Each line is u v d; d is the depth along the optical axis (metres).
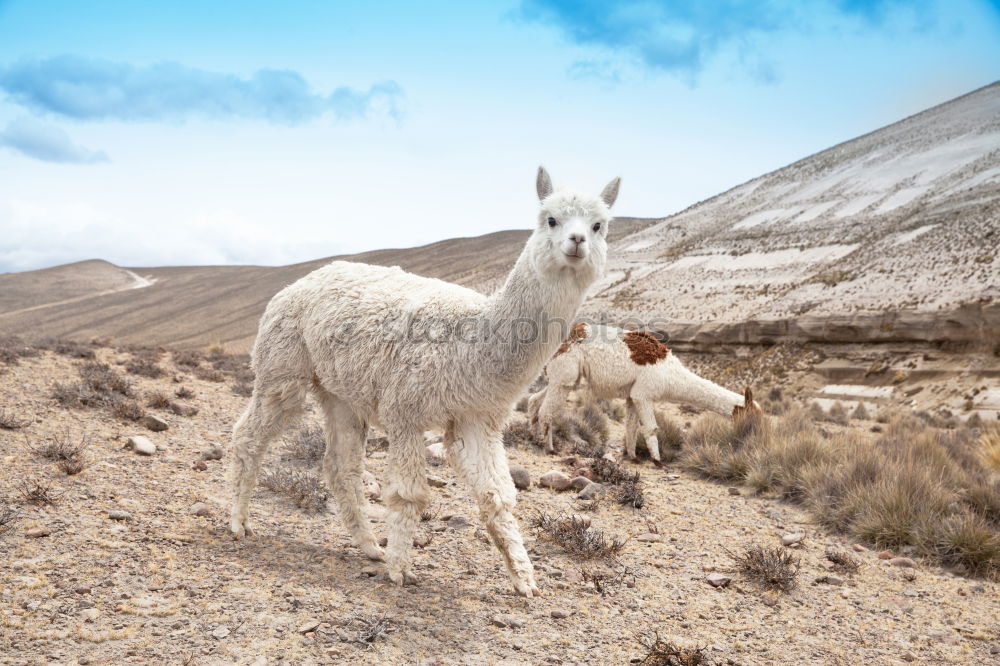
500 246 141.25
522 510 7.36
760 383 38.03
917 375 31.77
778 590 5.82
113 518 5.45
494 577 5.46
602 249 4.77
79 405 9.09
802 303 47.84
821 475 9.04
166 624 3.94
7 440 7.09
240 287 137.88
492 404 4.80
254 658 3.68
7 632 3.62
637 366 11.36
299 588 4.67
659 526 7.43
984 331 31.02
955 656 4.76
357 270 5.73
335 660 3.80
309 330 5.48
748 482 9.69
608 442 13.10
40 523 5.08
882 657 4.68
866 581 6.27
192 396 11.80
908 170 85.19
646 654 4.36
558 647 4.35
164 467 7.20
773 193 103.25
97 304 135.88
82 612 3.93
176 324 110.06
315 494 6.79
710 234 88.62
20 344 15.18
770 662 4.47
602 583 5.57
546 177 5.18
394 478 4.96
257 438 5.72
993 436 13.23
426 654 4.03
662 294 65.00
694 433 12.09
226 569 4.84
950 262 44.50
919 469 8.53
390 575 5.00
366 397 5.20
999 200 55.78
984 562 6.66
